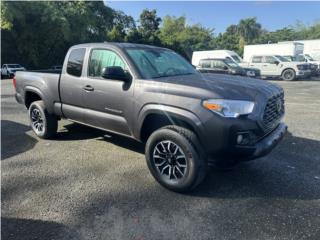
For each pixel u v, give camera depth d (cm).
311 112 830
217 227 293
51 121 551
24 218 309
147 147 374
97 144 537
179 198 348
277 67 2036
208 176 400
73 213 319
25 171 423
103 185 380
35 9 3200
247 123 320
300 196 349
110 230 290
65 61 498
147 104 373
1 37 3161
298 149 505
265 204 333
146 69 409
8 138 575
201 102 332
